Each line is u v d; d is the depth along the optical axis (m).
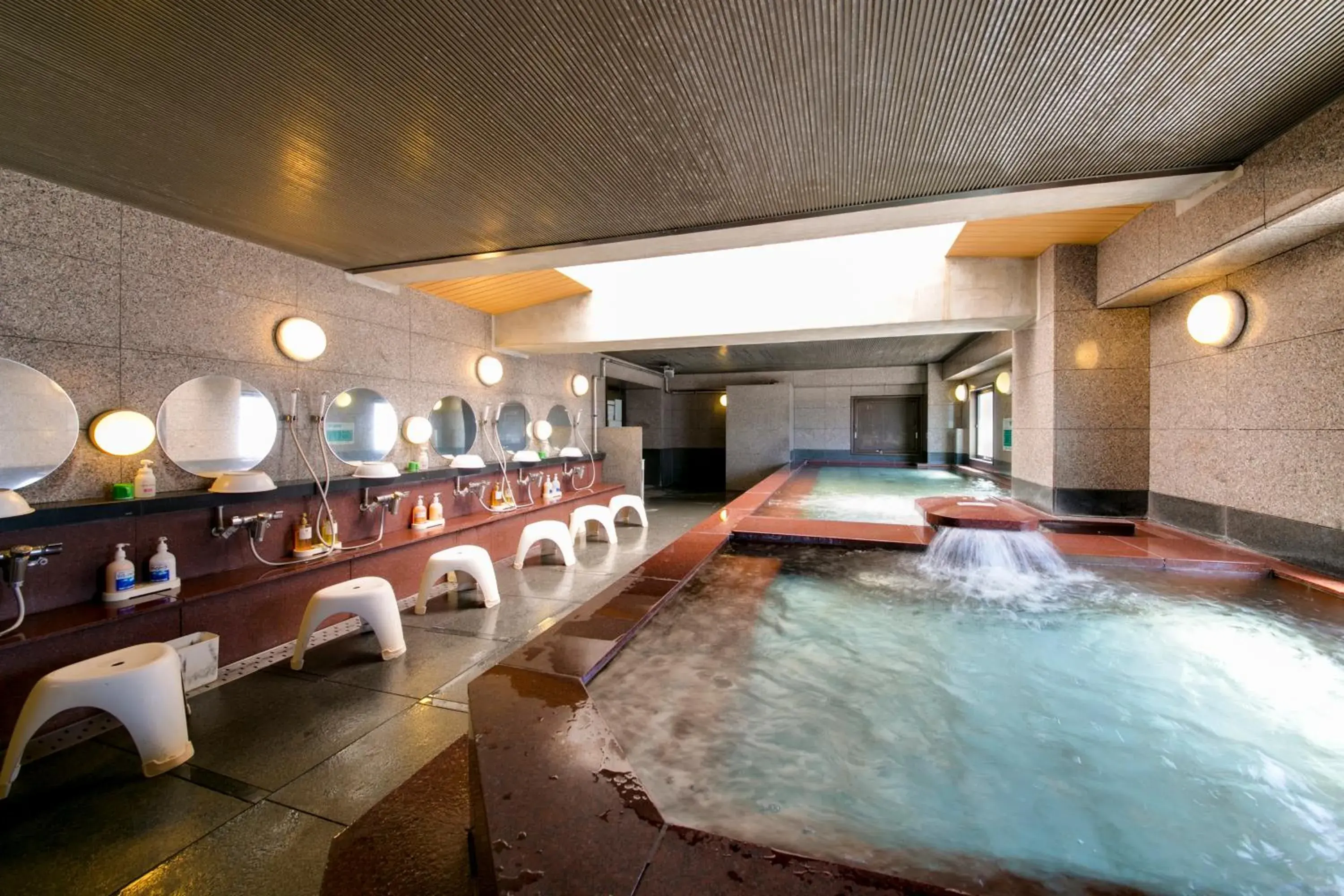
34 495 2.30
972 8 1.38
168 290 2.76
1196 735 1.54
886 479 8.24
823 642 2.15
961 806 1.25
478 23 1.42
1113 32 1.47
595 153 2.12
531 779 1.12
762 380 11.34
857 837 1.14
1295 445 2.62
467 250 3.26
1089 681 1.86
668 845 0.95
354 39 1.48
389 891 1.09
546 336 5.32
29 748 1.97
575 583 4.24
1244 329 2.91
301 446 3.45
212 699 2.42
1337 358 2.39
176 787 1.83
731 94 1.74
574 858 0.91
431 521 4.32
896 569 3.11
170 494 2.74
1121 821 1.21
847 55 1.56
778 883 0.87
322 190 2.43
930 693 1.77
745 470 11.02
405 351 4.30
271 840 1.61
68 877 1.47
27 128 1.90
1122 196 2.55
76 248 2.42
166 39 1.47
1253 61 1.60
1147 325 3.80
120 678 1.84
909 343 7.77
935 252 4.47
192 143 2.03
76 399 2.43
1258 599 2.49
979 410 8.99
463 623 3.38
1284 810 1.25
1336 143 1.85
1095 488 3.91
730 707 1.67
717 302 4.98
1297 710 1.67
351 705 2.38
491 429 5.41
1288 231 2.24
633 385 11.27
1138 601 2.54
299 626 3.02
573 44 1.51
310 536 3.33
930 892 0.86
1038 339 4.25
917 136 2.00
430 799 1.41
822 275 4.73
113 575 2.37
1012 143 2.06
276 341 3.29
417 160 2.16
